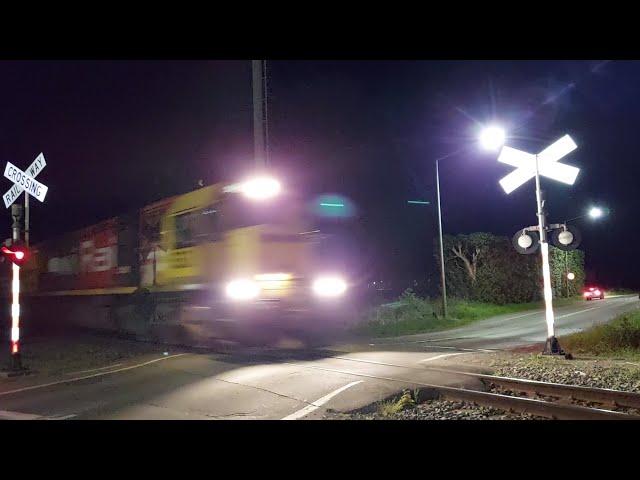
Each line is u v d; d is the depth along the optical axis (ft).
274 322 47.91
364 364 42.19
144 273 60.03
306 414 27.48
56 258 82.84
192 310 52.24
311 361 44.01
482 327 83.46
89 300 72.13
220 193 49.44
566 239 43.88
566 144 43.68
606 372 35.60
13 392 36.17
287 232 46.93
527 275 125.90
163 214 57.31
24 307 87.61
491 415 27.02
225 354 48.67
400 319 84.48
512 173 46.60
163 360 46.01
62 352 52.90
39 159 44.01
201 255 50.83
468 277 115.14
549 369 37.42
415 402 30.04
